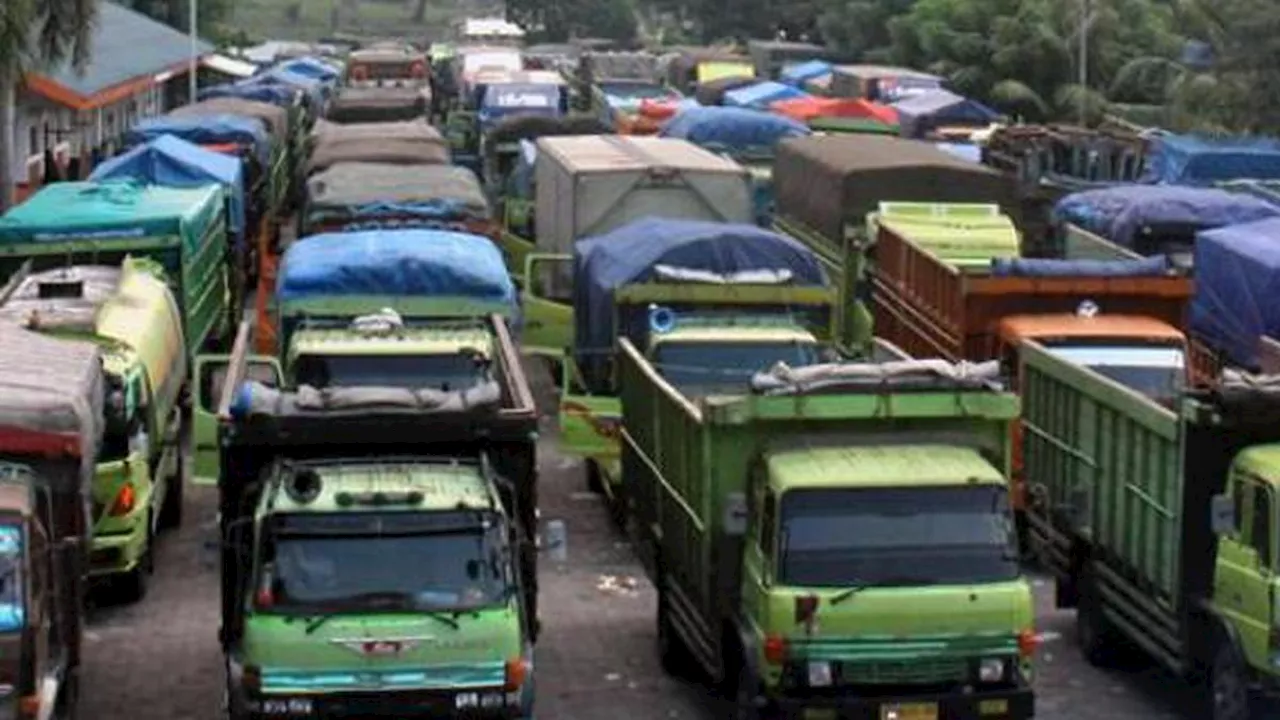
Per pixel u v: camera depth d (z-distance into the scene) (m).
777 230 47.09
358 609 18.66
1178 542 21.67
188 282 34.84
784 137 52.44
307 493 19.25
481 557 19.11
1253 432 21.34
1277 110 66.75
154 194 38.19
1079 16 89.31
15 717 18.06
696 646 22.12
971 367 21.53
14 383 20.52
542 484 33.50
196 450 28.34
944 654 19.64
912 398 20.94
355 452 20.66
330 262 31.52
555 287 38.31
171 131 52.50
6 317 26.95
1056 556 25.42
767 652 19.69
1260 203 41.12
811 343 29.91
